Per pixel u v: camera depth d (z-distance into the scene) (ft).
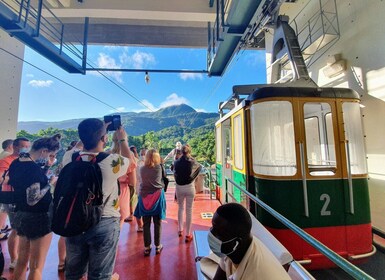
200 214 15.31
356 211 8.18
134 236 11.55
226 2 15.26
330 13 14.83
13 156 8.29
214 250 3.49
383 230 11.07
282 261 5.17
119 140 6.44
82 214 4.46
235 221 3.31
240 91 12.59
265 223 8.29
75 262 4.92
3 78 16.07
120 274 8.18
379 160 11.42
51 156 8.63
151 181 9.57
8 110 16.52
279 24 12.61
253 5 10.20
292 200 8.02
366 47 12.16
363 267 8.64
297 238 7.90
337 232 8.00
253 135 9.09
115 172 5.17
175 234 11.89
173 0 16.06
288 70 17.52
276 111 8.57
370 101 11.94
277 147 8.54
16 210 6.42
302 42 17.98
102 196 4.81
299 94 8.45
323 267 7.95
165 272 8.32
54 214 4.58
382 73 11.25
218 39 12.69
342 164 8.27
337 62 13.82
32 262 6.37
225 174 15.57
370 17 11.91
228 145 16.29
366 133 12.17
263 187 8.45
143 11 15.90
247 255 3.35
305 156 8.17
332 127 8.45
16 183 6.35
